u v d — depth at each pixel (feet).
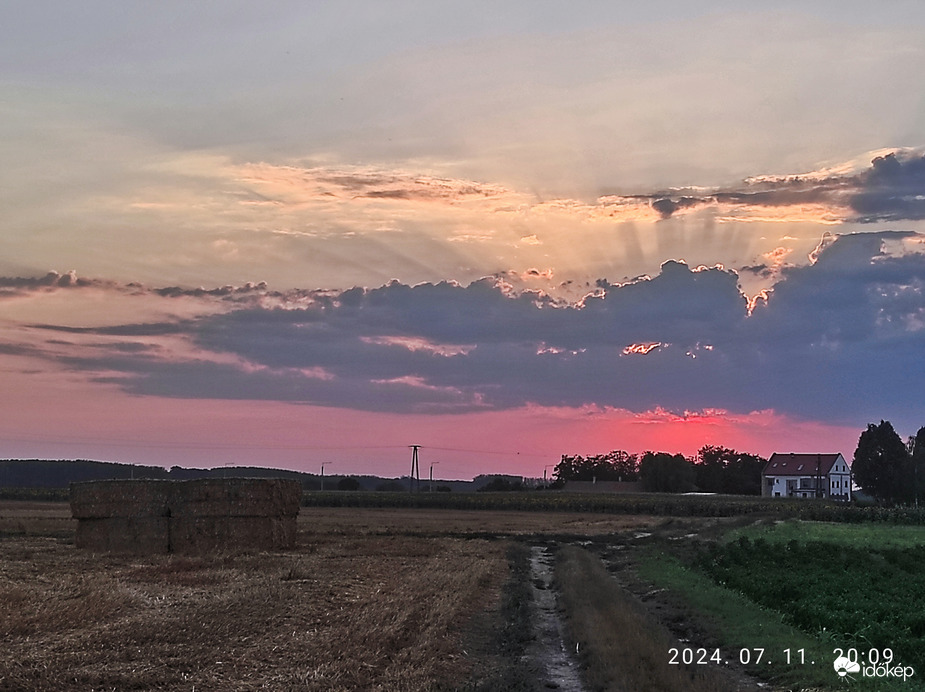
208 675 53.31
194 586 91.91
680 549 162.40
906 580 103.65
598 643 64.39
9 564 114.11
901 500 446.19
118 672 52.95
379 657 58.95
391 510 353.51
